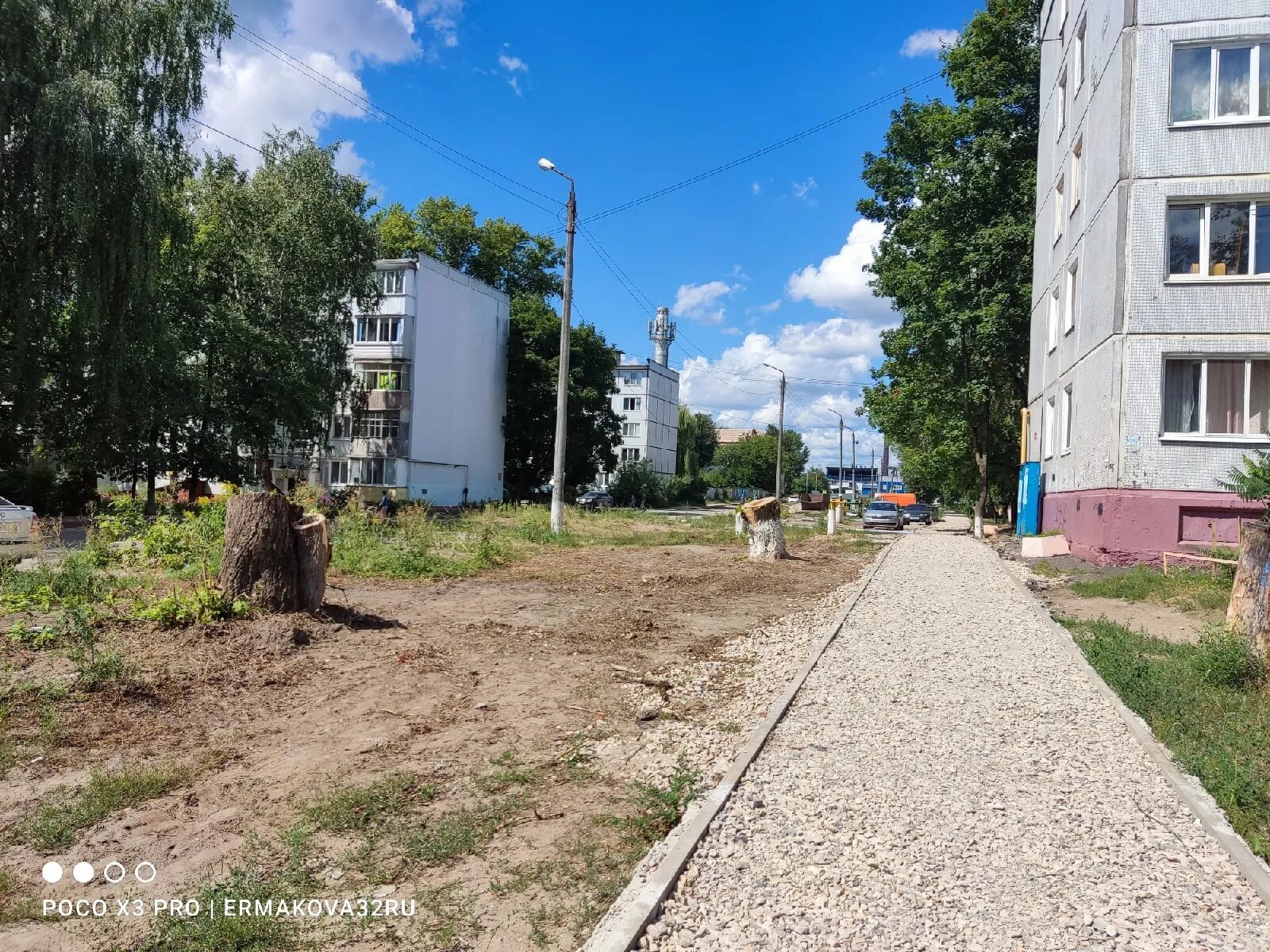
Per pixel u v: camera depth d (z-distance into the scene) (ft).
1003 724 19.92
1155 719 19.92
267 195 109.19
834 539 95.50
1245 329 50.39
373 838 13.32
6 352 72.49
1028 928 10.95
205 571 30.45
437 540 60.95
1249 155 50.75
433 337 152.56
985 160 93.56
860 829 13.93
